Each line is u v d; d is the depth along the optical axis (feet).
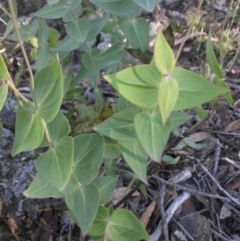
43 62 1.84
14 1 1.58
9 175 1.81
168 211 1.76
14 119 2.04
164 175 1.98
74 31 1.69
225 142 2.09
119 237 1.46
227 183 1.92
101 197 1.47
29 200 1.76
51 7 1.64
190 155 2.02
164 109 1.02
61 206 1.77
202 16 2.74
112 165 1.70
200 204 1.86
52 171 1.25
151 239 1.56
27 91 2.37
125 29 1.71
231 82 2.37
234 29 2.58
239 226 1.79
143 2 1.20
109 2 1.47
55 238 1.73
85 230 1.31
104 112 1.52
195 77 1.07
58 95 1.17
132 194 1.81
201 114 1.49
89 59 1.92
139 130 1.19
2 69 1.09
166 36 1.52
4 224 1.72
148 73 1.07
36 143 1.21
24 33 1.90
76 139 1.36
